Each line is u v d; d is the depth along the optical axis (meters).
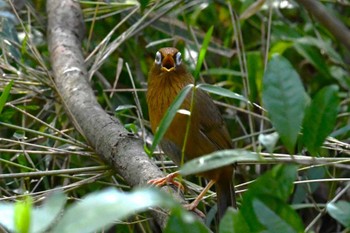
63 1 11.90
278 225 4.84
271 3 11.32
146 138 9.54
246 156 4.90
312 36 12.64
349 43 6.36
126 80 11.73
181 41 11.99
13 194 9.76
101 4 11.70
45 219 3.85
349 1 13.28
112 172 8.76
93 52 10.92
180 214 4.48
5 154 10.22
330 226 11.04
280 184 4.94
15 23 11.59
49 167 10.60
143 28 11.38
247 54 11.64
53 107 10.96
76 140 9.66
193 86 5.79
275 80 5.06
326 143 8.53
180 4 12.06
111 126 8.91
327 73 11.66
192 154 9.04
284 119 5.00
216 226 9.18
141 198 3.77
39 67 11.34
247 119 11.58
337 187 10.62
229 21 12.70
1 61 10.41
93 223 3.64
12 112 9.96
